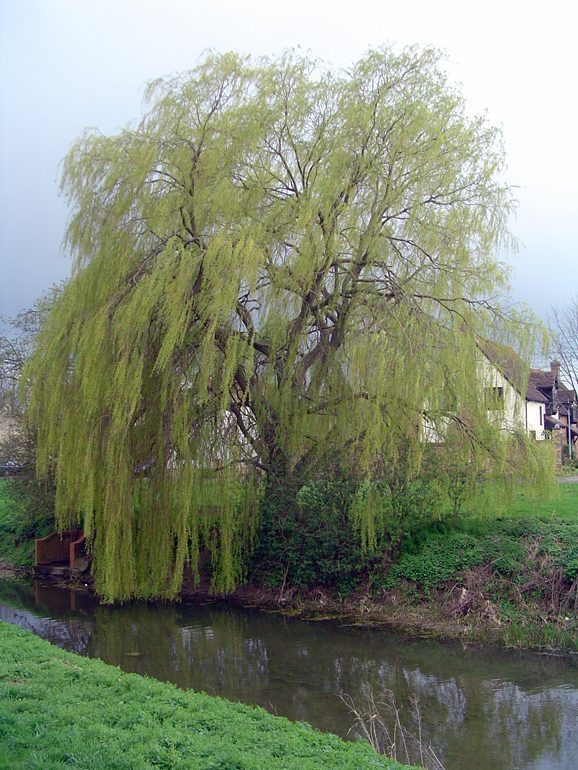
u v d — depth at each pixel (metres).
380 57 17.98
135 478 17.88
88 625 17.25
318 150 18.02
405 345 16.69
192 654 14.60
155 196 17.41
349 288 18.38
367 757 8.04
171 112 17.53
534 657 13.99
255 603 19.11
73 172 17.70
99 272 17.14
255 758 7.24
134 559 17.94
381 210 18.00
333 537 18.73
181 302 16.14
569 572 15.77
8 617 18.22
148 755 6.80
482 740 10.08
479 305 17.66
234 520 18.72
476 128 18.42
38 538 25.33
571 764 9.28
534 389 44.91
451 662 13.83
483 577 16.81
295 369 18.81
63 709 8.03
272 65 18.36
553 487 17.44
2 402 26.19
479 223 18.00
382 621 16.95
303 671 13.39
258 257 16.27
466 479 17.81
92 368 16.27
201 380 16.72
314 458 19.30
